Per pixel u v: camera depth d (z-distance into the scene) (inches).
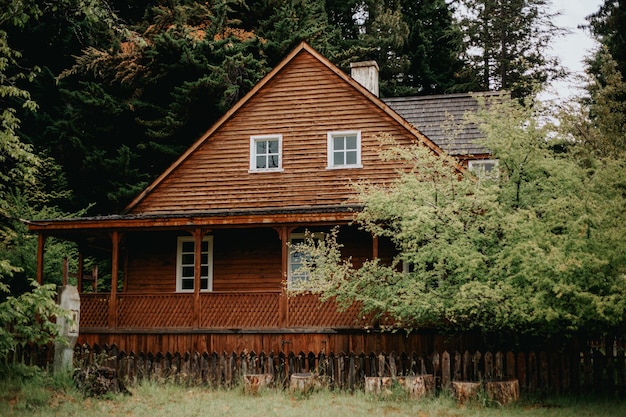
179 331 725.9
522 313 525.7
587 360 582.9
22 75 660.1
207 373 639.8
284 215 707.4
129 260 898.1
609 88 774.5
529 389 584.4
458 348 660.7
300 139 872.3
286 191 862.5
